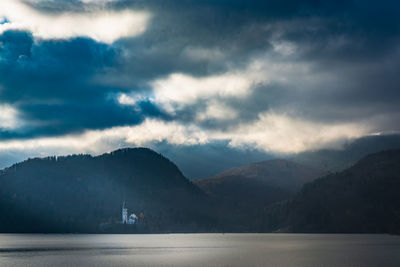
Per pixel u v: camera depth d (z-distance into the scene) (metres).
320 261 159.75
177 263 157.25
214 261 164.12
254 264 151.12
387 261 158.38
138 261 165.62
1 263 155.50
